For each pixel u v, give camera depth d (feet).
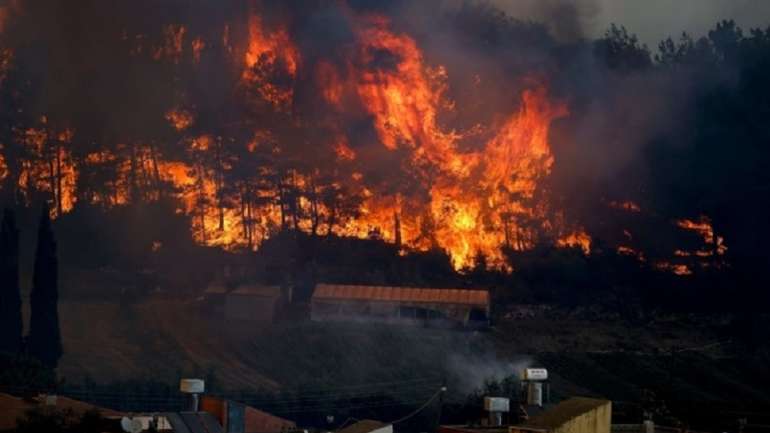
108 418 326.65
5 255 617.62
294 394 544.21
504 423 272.31
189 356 647.56
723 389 630.74
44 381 485.56
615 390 608.60
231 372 619.26
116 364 620.90
